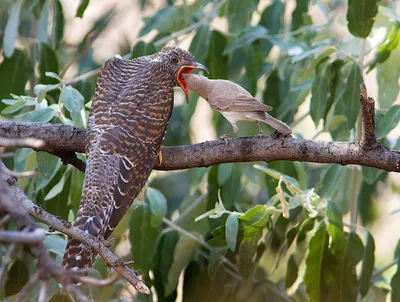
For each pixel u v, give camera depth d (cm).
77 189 1003
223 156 830
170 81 900
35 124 867
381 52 1041
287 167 1066
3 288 1022
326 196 1091
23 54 1109
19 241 423
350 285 958
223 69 1139
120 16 1600
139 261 998
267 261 1111
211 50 1136
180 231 1052
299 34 1230
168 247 1058
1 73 1100
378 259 1566
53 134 860
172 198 1450
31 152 955
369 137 766
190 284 1055
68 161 887
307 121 1579
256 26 1158
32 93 1211
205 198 1177
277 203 1045
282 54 1252
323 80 1034
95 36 1472
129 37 1605
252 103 839
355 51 1069
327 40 1143
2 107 1097
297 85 1152
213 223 1083
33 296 914
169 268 1058
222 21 1467
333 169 1098
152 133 830
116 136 799
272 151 812
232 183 1083
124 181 773
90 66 1527
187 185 1466
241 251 974
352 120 998
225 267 1046
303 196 940
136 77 871
